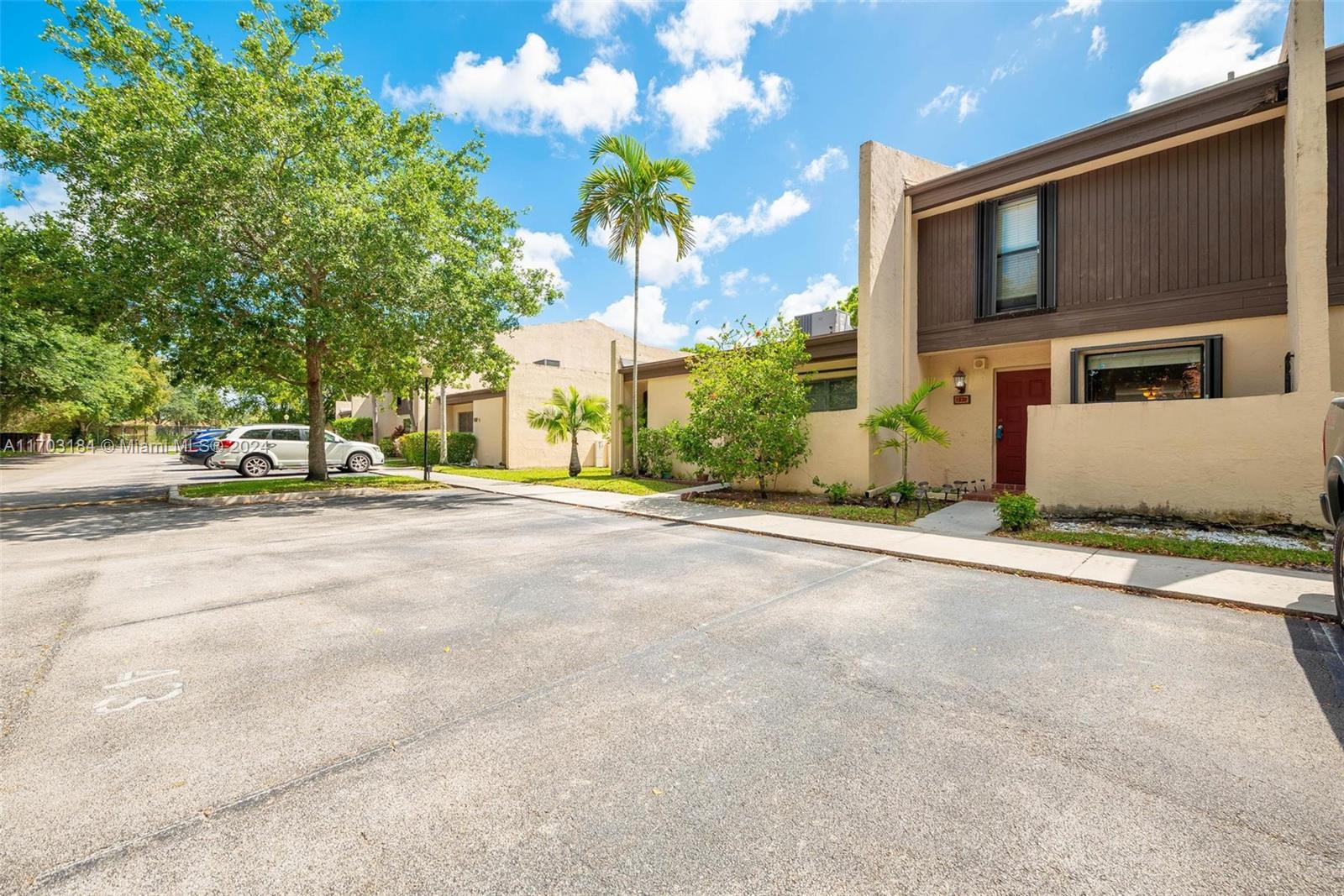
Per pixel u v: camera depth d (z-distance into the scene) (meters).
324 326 11.24
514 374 22.16
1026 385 10.91
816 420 11.73
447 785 2.31
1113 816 2.10
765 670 3.47
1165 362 8.75
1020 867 1.85
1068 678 3.33
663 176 15.30
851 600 4.93
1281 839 1.97
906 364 11.23
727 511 10.33
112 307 10.55
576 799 2.23
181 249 9.93
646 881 1.80
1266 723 2.78
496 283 13.76
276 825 2.07
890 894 1.74
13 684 3.28
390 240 10.79
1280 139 7.71
